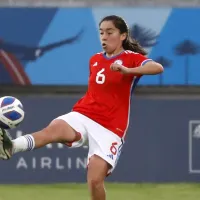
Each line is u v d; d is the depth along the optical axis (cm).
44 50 4100
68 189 3866
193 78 4169
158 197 3603
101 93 2431
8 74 4119
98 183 2380
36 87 4156
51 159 4091
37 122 4072
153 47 4128
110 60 2444
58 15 4091
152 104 4138
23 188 3894
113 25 2444
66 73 4112
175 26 4131
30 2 4288
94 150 2408
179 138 4159
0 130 2144
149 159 4144
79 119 2414
